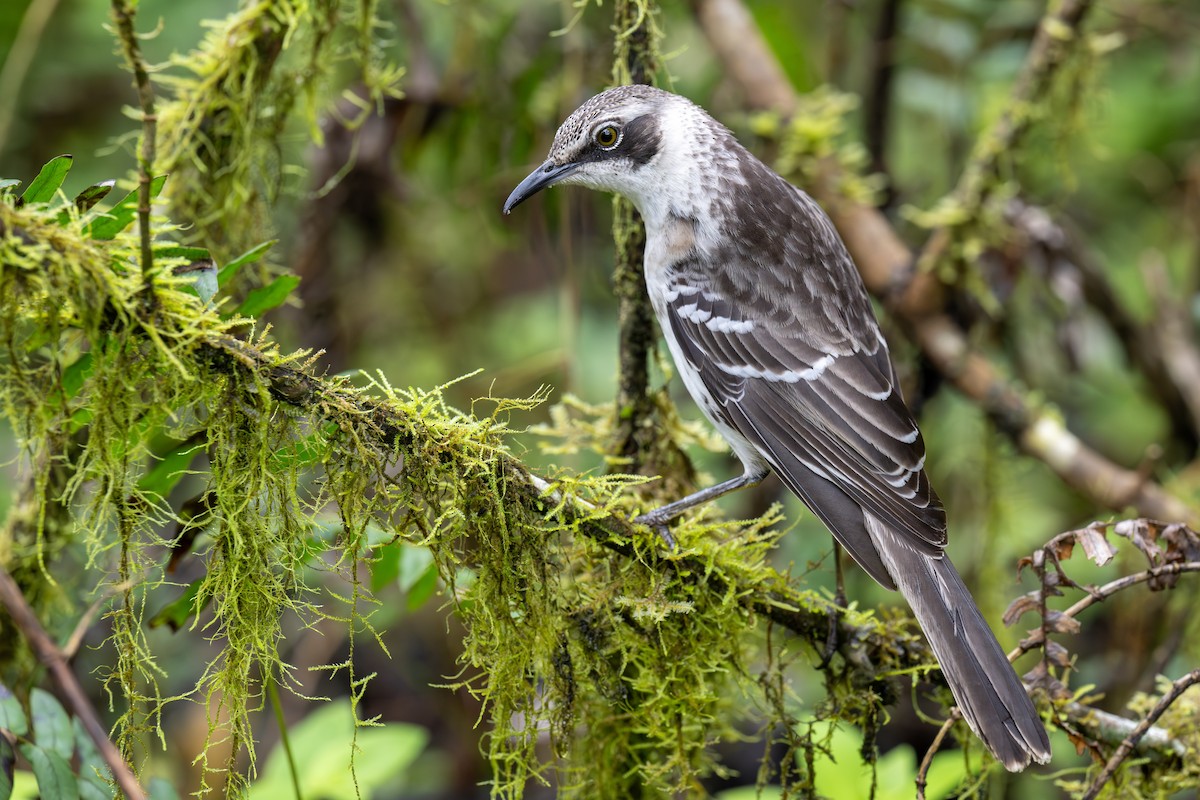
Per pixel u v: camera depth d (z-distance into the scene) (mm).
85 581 9078
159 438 7895
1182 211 14008
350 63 12070
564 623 7062
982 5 12805
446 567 6727
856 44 14461
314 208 12102
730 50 11781
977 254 10766
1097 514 11445
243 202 8898
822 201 11352
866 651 7500
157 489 6887
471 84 12258
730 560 7262
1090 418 13828
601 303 13859
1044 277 11156
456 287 14094
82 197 6129
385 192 12430
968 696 7082
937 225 11039
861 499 8352
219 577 6426
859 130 14289
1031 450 11062
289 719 12555
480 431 6586
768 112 11547
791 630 7629
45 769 6629
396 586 12422
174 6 12922
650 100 9031
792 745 7590
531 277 15320
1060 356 12531
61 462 7996
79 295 5887
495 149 12492
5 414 6223
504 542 6633
